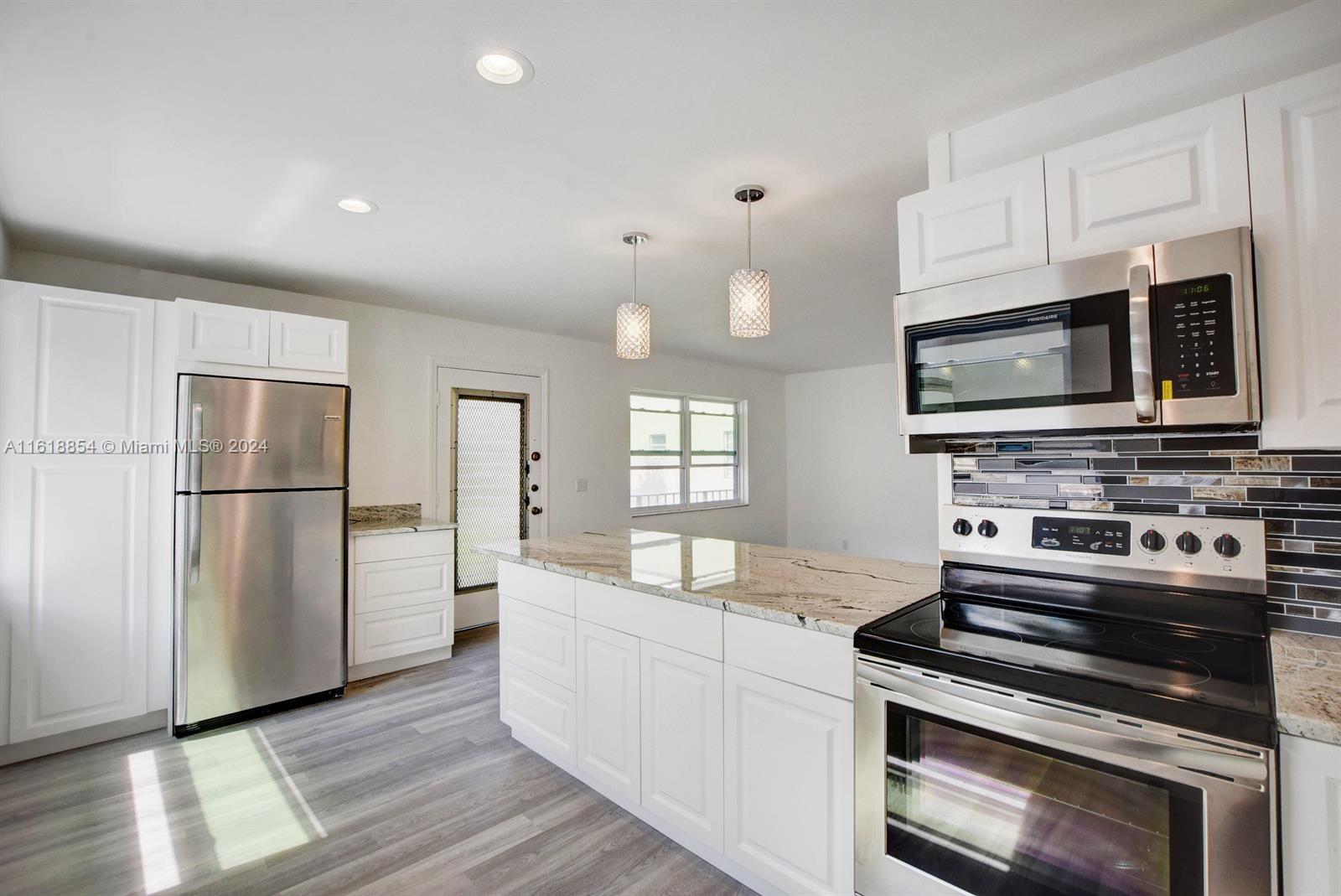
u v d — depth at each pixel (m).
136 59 1.52
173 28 1.41
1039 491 1.76
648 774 1.99
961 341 1.62
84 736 2.64
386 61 1.55
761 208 2.51
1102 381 1.39
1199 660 1.22
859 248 2.99
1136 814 1.07
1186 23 1.45
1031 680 1.17
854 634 1.45
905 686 1.34
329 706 3.09
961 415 1.61
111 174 2.15
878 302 4.06
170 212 2.48
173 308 2.83
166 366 2.83
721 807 1.76
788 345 5.68
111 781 2.35
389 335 4.10
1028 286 1.50
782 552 2.61
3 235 2.58
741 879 1.77
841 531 7.23
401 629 3.59
